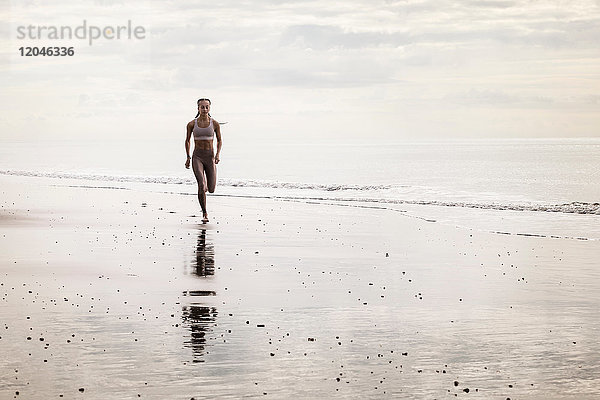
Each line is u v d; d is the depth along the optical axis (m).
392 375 7.68
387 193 34.72
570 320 10.12
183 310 10.62
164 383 7.36
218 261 15.11
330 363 8.09
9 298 11.41
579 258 15.80
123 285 12.48
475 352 8.54
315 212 25.44
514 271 14.12
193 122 22.42
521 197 32.97
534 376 7.67
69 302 11.12
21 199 29.47
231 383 7.38
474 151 107.81
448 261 15.34
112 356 8.27
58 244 17.34
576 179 49.81
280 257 15.69
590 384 7.42
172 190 35.47
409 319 10.14
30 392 7.09
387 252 16.52
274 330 9.49
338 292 12.04
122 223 21.64
